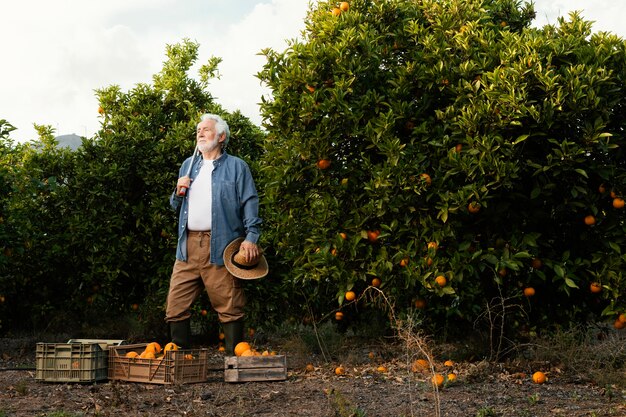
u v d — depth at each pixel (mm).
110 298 8609
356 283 6570
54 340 8156
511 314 6410
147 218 8352
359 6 6551
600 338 6137
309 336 7684
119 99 9070
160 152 8312
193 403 4391
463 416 3988
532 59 5305
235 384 5105
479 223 5797
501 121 5254
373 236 5898
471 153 5340
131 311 8742
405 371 5719
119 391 4605
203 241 5598
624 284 5492
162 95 9375
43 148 9133
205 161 5773
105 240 8102
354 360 6371
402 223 5844
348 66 5879
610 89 5422
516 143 5324
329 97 5977
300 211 6266
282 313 8766
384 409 4203
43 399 4496
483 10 6301
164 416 4020
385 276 5820
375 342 7832
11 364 6598
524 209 5766
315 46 6023
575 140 5516
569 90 5254
